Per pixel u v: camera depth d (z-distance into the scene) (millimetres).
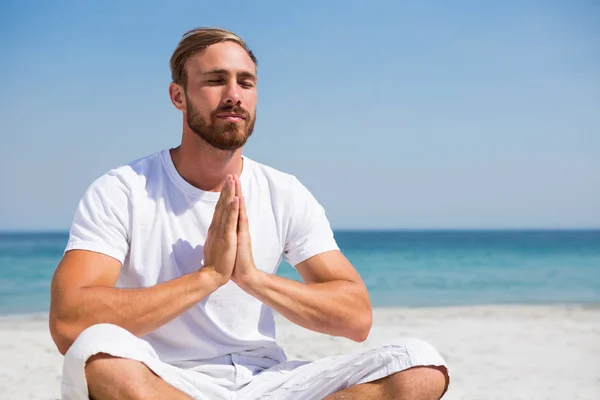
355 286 3061
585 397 5453
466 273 30078
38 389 5727
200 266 2961
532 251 48031
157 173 3045
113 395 2340
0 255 40531
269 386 2836
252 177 3152
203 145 2947
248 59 3014
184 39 3018
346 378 2678
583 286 23828
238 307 2953
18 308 17188
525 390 5691
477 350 7758
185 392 2619
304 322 2912
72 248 2844
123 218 2924
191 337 2896
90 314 2635
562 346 8094
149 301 2658
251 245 3053
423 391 2576
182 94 3016
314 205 3248
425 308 14828
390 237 91188
